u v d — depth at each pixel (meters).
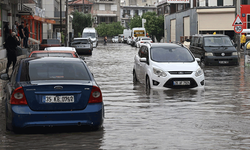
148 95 16.09
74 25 122.88
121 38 132.25
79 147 8.42
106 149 8.26
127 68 29.62
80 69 10.45
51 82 9.55
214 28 62.56
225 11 61.31
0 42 38.94
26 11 47.69
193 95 16.00
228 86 18.86
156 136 9.34
